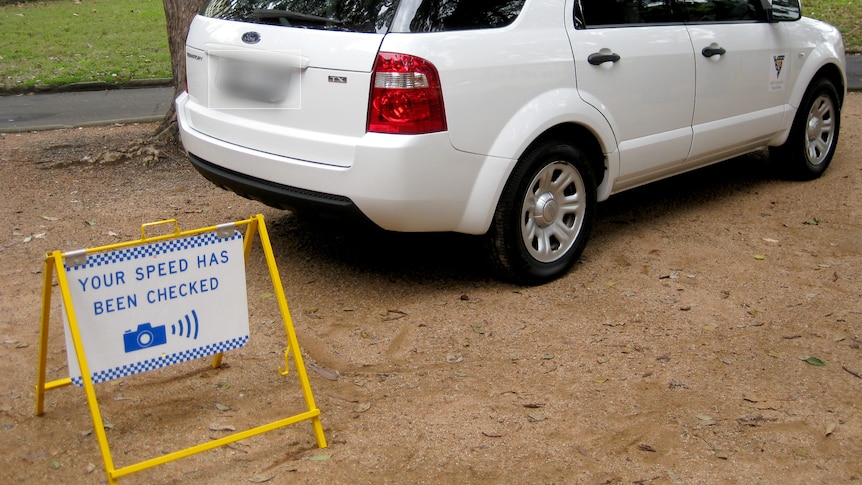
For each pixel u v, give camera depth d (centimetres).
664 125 557
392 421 371
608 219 634
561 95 484
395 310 478
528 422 371
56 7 1980
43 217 626
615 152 525
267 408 380
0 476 331
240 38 479
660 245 582
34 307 480
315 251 564
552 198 503
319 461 341
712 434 364
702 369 420
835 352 439
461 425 368
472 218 465
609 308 485
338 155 439
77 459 342
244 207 652
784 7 671
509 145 462
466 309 480
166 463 337
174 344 340
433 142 435
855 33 1585
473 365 421
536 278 507
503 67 457
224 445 346
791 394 398
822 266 548
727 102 603
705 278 529
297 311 477
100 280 321
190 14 771
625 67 520
